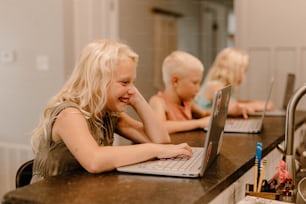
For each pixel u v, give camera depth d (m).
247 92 3.80
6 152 3.64
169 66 2.10
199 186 1.11
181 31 5.03
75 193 1.05
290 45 3.64
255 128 1.96
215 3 5.56
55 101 1.41
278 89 3.71
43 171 1.42
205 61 5.25
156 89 4.33
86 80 1.38
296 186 1.32
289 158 1.34
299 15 3.59
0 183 3.69
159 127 1.67
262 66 3.75
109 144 1.57
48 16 3.38
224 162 1.37
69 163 1.38
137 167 1.24
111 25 3.78
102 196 1.02
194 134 1.90
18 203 1.01
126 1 3.95
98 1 3.64
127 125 1.67
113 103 1.40
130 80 1.41
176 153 1.35
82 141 1.26
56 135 1.35
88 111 1.40
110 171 1.23
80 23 3.48
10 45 3.56
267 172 1.65
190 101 2.20
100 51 1.38
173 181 1.15
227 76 2.79
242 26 3.79
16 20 3.51
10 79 3.60
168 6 4.73
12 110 3.62
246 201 1.19
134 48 4.09
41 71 3.45
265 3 3.70
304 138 2.41
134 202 0.98
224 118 1.39
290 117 1.33
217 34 5.57
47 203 0.98
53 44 3.38
